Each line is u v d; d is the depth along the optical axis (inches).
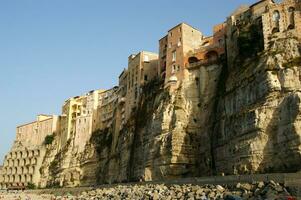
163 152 3299.7
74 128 6067.9
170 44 3976.4
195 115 3499.0
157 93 3927.2
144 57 4685.0
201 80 3599.9
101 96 5915.4
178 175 3186.5
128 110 4667.8
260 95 2637.8
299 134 2253.9
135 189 2883.9
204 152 3250.5
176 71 3784.5
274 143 2433.6
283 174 1913.1
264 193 1843.0
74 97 6446.9
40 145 6761.8
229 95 3021.7
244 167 2561.5
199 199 2046.0
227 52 3388.3
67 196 3590.1
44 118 7293.3
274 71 2610.7
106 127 5472.4
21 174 6761.8
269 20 2886.3
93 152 5364.2
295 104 2327.8
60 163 5915.4
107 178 4660.4
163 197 2271.2
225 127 2962.6
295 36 2704.2
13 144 7367.1
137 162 3850.9
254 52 2967.5
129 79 4849.9
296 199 1653.5
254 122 2564.0
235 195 1888.5
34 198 3809.1
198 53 3762.3
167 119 3472.0
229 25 3437.5
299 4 2812.5
